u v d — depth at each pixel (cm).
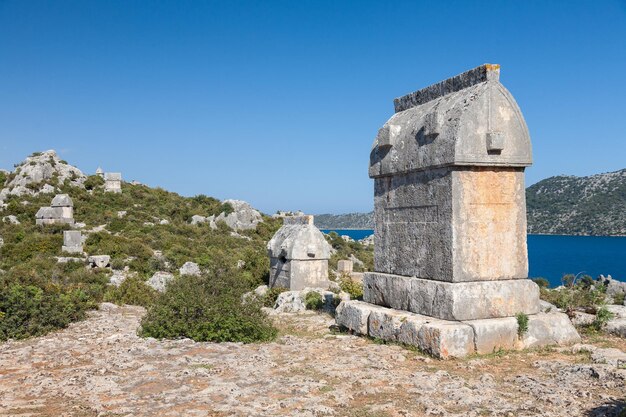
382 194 1073
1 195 5066
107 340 980
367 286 1086
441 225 907
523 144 920
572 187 17812
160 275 2722
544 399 591
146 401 604
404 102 1120
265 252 3956
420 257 959
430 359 799
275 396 620
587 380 660
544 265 6631
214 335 980
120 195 5444
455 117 890
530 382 659
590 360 766
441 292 885
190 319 1013
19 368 791
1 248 3341
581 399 586
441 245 906
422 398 605
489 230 905
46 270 2809
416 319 890
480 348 827
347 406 585
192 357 827
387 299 1022
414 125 988
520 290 911
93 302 1465
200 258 3322
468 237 889
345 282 1819
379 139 1048
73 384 681
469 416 540
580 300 1162
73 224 4216
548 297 1283
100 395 632
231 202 5294
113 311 1452
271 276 2205
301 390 640
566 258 8044
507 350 845
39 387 668
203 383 681
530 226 16362
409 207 991
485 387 649
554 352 838
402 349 864
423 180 955
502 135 888
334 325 1167
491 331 838
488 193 909
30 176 5366
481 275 896
